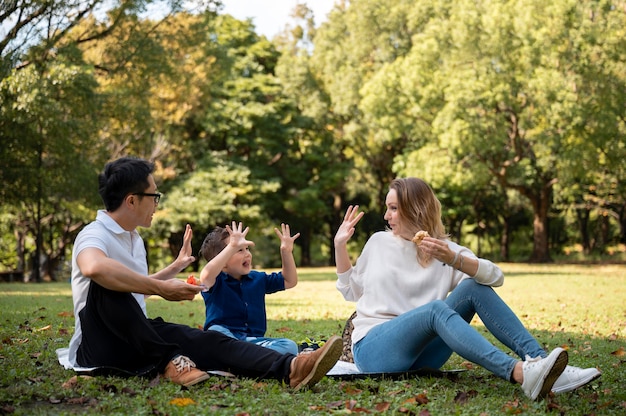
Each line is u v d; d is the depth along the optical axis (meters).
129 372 4.04
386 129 32.94
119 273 3.84
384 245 4.50
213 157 36.91
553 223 47.97
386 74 31.78
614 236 44.28
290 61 39.91
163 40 23.91
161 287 3.85
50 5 19.53
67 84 20.56
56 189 23.98
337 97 36.91
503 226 43.97
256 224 37.81
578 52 27.86
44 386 3.83
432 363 4.45
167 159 35.03
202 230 37.03
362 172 41.34
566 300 13.20
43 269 32.28
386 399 3.79
